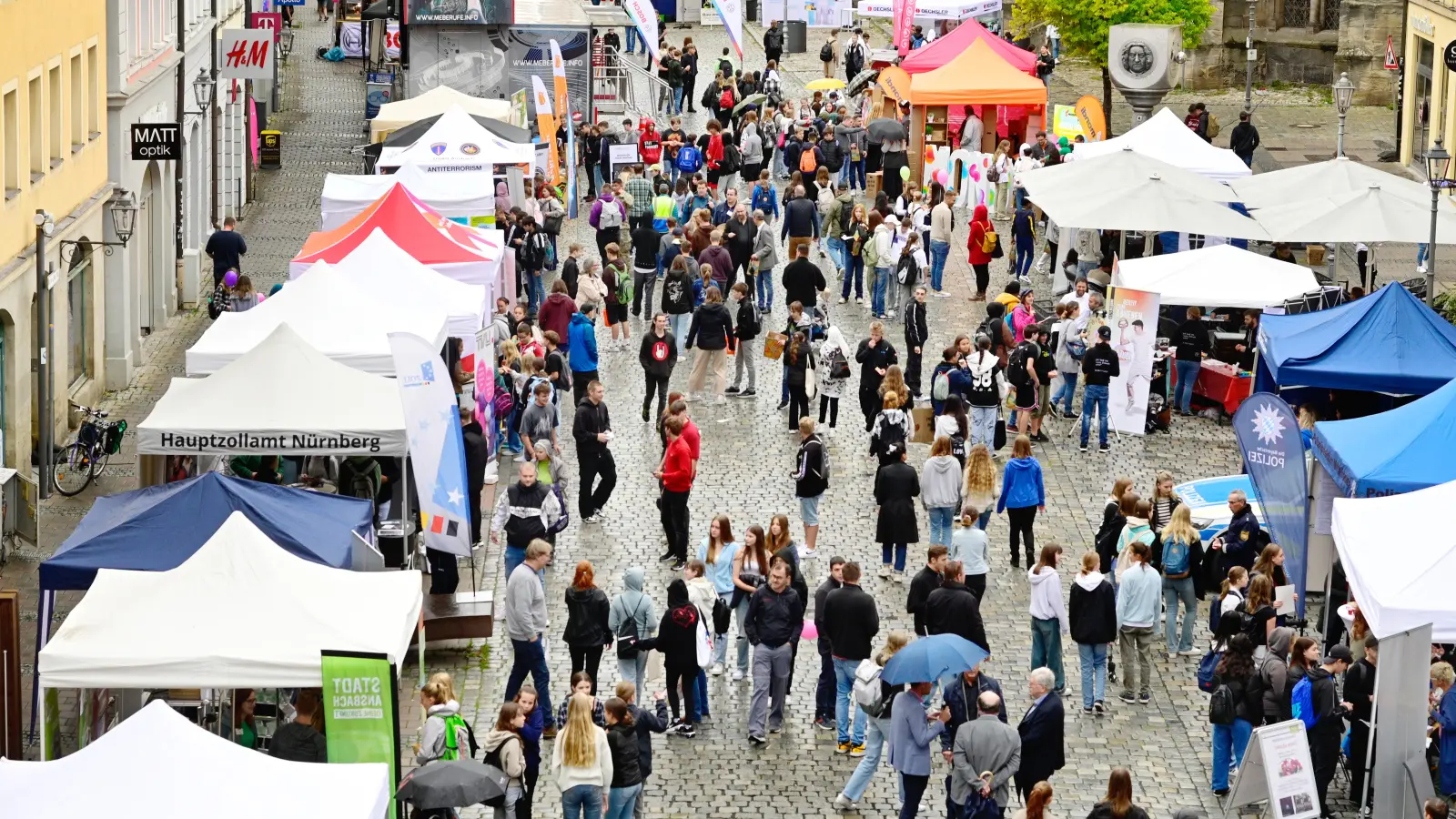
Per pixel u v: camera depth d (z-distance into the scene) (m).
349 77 79.50
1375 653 21.83
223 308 43.12
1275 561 25.14
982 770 19.86
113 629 19.50
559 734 19.91
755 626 23.34
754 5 95.25
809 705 24.72
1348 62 72.69
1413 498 22.78
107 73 40.34
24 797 15.61
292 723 19.75
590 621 23.61
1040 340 35.09
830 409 36.12
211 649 19.25
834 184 54.69
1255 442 27.22
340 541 22.48
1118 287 35.56
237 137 56.25
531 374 34.09
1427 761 21.06
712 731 23.88
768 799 22.09
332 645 19.44
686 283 39.56
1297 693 21.38
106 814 15.55
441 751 19.55
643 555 29.47
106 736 16.20
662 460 29.11
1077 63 80.25
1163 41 59.69
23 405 33.56
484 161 45.91
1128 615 24.50
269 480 28.02
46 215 33.09
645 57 76.50
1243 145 58.31
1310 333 32.00
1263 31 76.38
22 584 28.59
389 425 25.38
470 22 61.91
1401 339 31.16
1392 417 25.94
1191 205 40.97
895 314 43.16
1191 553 26.08
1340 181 42.50
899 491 28.20
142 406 39.22
